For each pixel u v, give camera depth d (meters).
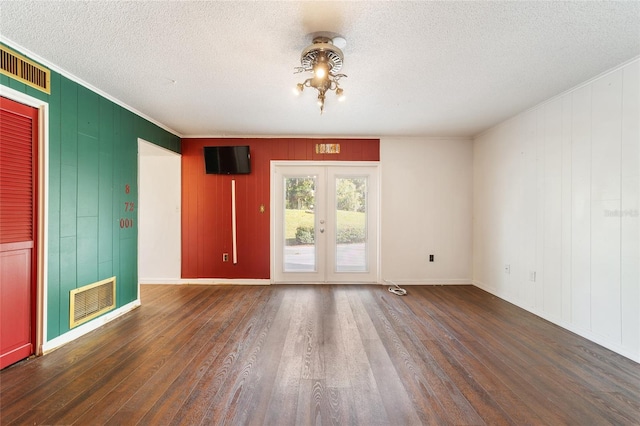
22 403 1.75
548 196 3.12
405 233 4.64
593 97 2.61
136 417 1.64
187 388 1.91
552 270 3.07
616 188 2.42
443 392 1.90
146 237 4.61
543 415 1.69
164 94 2.98
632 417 1.68
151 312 3.34
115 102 3.14
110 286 3.11
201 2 1.65
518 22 1.81
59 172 2.50
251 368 2.16
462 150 4.64
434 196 4.65
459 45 2.07
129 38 2.01
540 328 2.92
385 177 4.62
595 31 1.90
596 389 1.93
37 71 2.29
